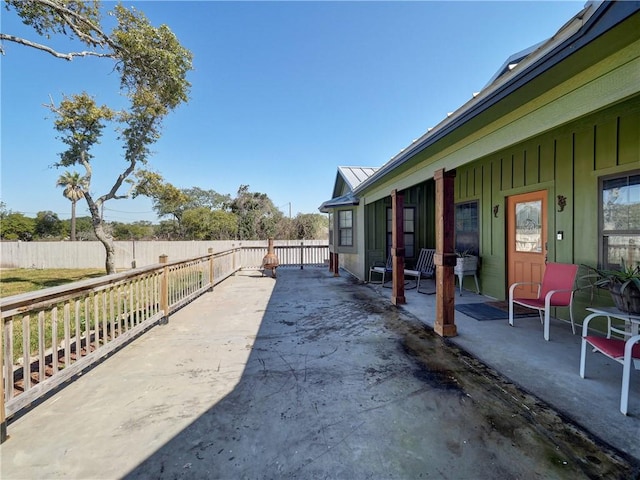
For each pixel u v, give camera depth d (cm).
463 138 357
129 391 263
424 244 873
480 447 186
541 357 318
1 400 197
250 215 2406
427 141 378
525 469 167
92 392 262
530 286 506
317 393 255
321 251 1399
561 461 172
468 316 470
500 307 518
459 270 614
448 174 397
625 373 214
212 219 2288
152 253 1602
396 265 576
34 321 511
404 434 200
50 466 175
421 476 164
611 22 160
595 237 385
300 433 203
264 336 407
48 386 239
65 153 1133
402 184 548
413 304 578
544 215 475
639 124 332
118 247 1576
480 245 627
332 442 194
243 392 259
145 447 191
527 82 229
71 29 643
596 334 381
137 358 336
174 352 352
